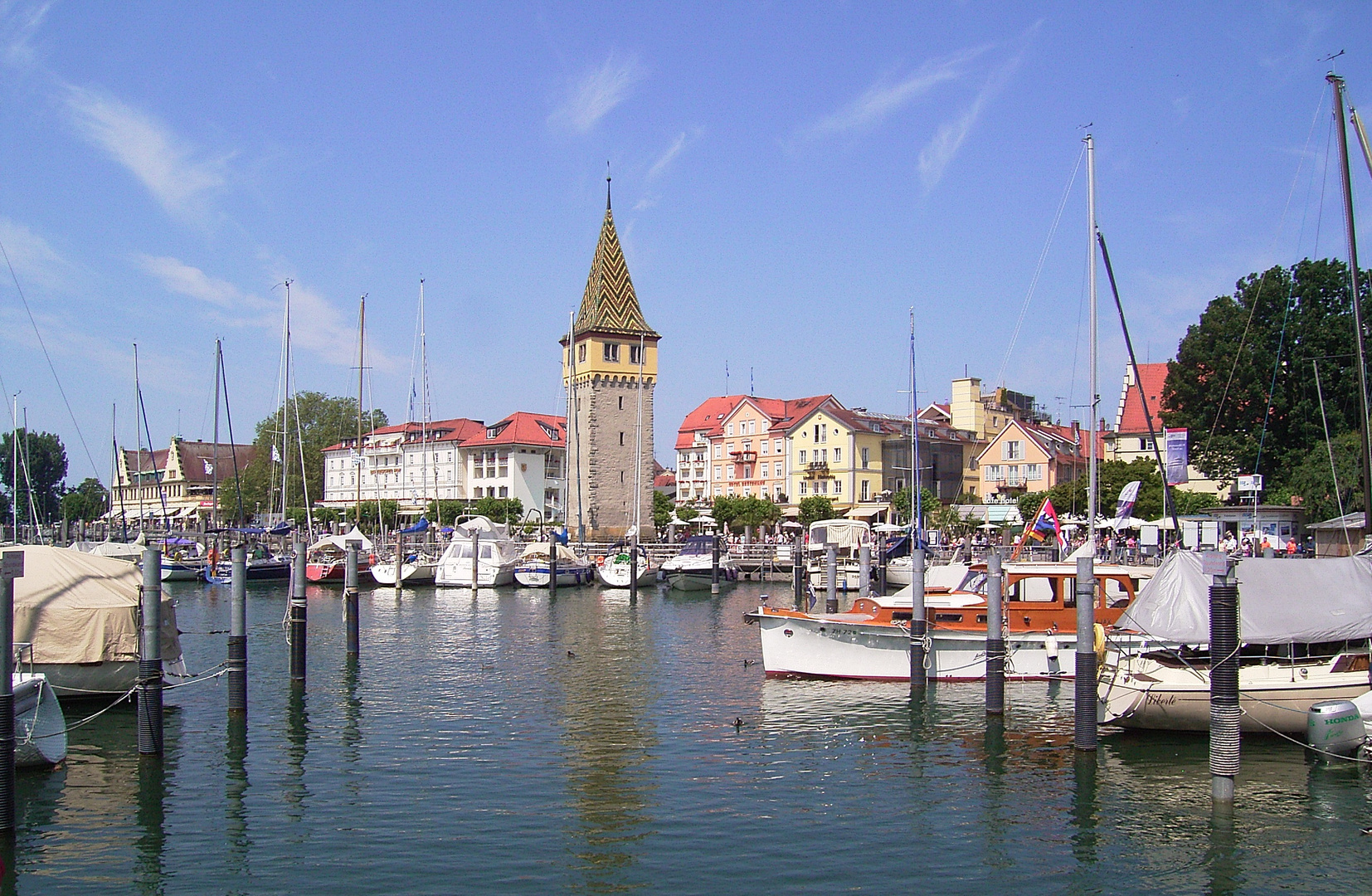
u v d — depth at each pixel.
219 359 78.38
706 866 18.09
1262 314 68.75
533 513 123.31
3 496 126.62
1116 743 25.52
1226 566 20.95
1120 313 39.09
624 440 100.00
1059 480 111.12
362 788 22.16
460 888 17.16
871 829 19.95
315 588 70.88
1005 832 19.83
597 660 38.81
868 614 34.62
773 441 126.44
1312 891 17.47
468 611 57.28
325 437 155.62
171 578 72.38
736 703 30.58
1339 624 24.58
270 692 32.03
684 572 70.81
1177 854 18.86
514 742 26.03
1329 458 55.88
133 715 27.78
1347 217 32.41
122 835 19.39
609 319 99.62
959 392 126.94
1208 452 70.00
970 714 28.86
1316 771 23.19
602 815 20.61
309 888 17.14
